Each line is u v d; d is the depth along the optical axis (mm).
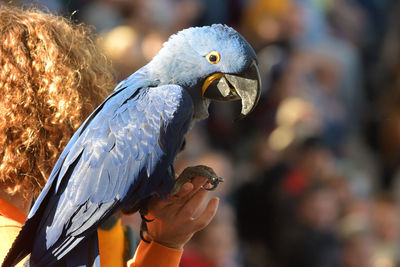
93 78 5984
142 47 14039
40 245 5383
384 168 17406
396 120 17672
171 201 5910
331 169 14766
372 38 19797
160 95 6129
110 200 5621
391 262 14062
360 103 18031
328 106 16547
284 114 15359
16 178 5438
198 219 5887
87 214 5520
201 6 16469
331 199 14211
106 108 5906
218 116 15383
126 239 6246
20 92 5414
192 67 6688
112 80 6523
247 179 14594
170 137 5969
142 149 5812
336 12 18969
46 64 5543
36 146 5469
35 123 5438
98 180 5598
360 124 17938
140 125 5883
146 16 14523
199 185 5887
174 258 5898
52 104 5488
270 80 16141
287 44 16891
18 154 5375
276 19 16953
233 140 15359
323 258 13820
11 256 5020
